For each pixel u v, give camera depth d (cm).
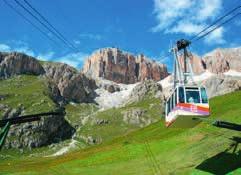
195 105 5431
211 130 8562
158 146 8819
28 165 10288
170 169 6944
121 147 9550
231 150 6844
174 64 5697
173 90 5712
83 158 9338
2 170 9500
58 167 8825
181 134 9144
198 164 6694
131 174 7231
